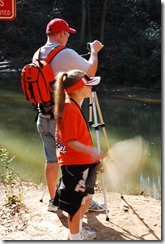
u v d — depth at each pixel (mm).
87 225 3816
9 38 25609
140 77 19891
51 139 3918
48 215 4027
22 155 7969
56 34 3887
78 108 3186
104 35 23531
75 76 3154
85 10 24125
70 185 3221
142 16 24250
